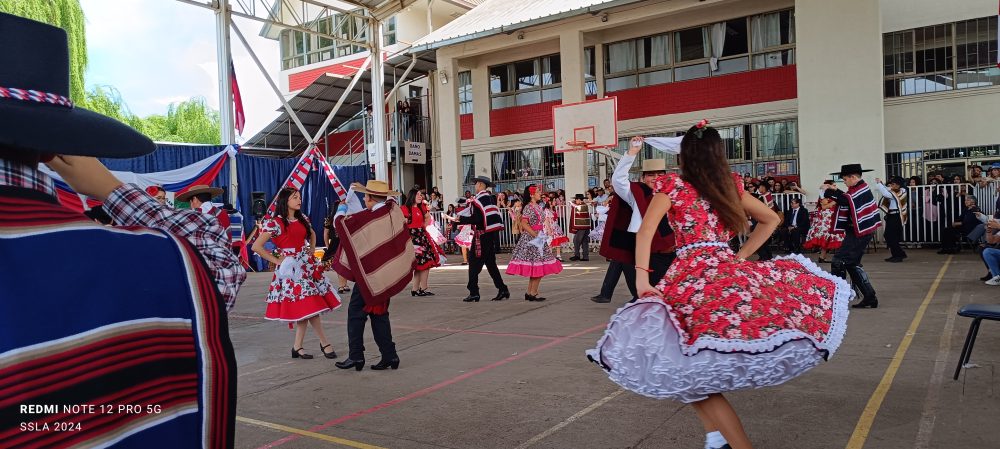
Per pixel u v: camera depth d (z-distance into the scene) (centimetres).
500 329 737
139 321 126
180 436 131
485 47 1984
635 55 1953
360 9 1850
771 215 322
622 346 289
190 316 137
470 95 2258
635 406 439
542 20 1764
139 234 135
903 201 1232
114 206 155
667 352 279
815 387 459
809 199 1548
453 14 2686
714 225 303
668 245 564
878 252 1400
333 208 1728
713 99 1841
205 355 137
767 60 1766
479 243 950
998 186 1324
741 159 1814
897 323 661
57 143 119
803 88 1551
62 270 117
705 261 296
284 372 585
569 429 401
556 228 1518
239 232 1425
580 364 556
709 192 301
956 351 539
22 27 116
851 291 299
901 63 1639
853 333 625
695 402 296
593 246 1806
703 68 1856
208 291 143
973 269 1049
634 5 1750
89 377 117
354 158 2472
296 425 435
